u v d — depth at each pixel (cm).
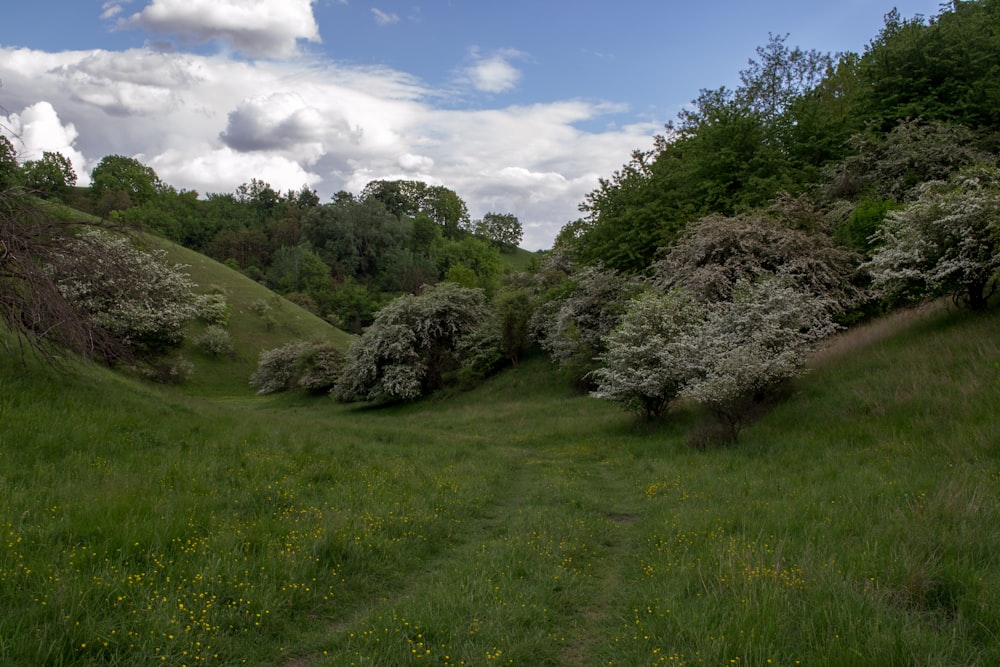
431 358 3400
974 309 1370
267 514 705
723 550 558
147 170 11356
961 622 392
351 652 406
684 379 1462
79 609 397
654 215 2514
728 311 1537
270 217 13375
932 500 639
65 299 1154
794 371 1312
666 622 429
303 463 1041
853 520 624
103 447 922
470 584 533
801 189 2280
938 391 1059
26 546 498
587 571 600
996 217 1162
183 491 748
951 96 2230
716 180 2445
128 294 1432
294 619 468
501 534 750
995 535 527
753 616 405
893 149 2045
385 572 589
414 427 2308
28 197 1184
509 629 443
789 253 1819
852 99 2672
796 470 948
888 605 421
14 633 366
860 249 1823
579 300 2716
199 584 470
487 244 11056
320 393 4122
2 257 1100
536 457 1484
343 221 11438
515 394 2909
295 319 7300
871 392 1180
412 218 13688
